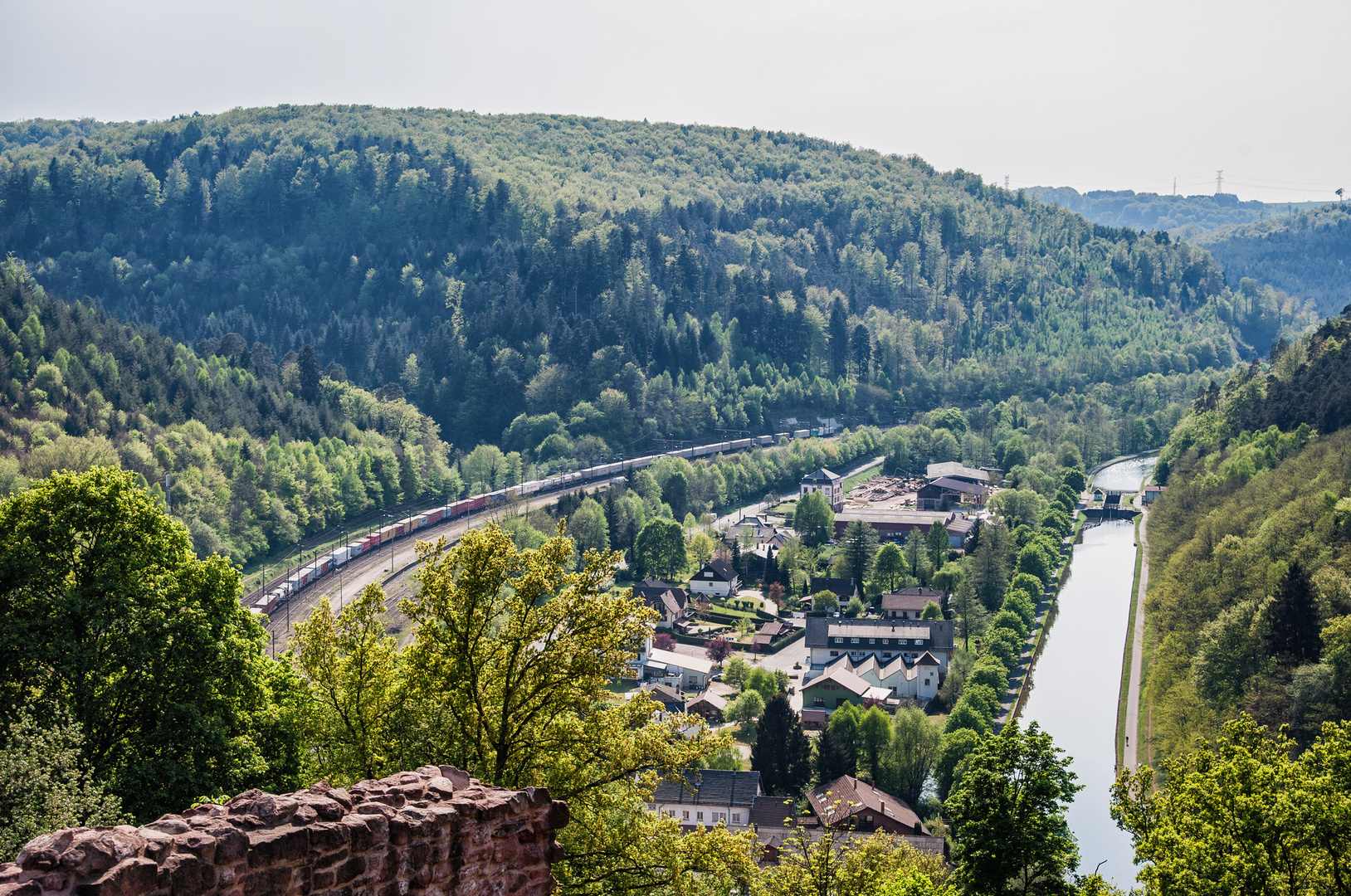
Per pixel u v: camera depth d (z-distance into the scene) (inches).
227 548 7003.0
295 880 649.6
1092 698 5068.9
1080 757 4370.1
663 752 1295.5
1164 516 7263.8
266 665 1973.4
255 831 647.8
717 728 4963.1
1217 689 4156.0
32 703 1572.3
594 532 7677.2
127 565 1749.5
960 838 1756.9
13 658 1638.8
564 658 1267.2
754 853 1488.7
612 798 1298.0
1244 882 1414.9
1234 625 4234.7
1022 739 1770.4
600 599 1304.1
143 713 1718.8
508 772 1280.8
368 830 691.4
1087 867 3494.1
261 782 1727.4
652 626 1337.4
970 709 4503.0
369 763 1326.3
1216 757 1834.4
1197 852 1456.7
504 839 782.5
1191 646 4810.5
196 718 1662.2
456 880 745.0
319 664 1408.7
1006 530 7554.1
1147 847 1587.1
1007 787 1739.7
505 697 1263.5
